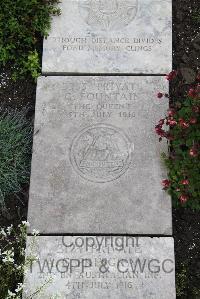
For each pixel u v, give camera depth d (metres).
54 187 1.85
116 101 1.95
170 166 1.83
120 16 2.08
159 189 1.83
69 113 1.94
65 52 2.03
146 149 1.88
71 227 1.80
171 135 1.84
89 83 1.98
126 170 1.86
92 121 1.92
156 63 2.00
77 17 2.08
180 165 1.82
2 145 1.94
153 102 1.94
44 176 1.86
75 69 2.01
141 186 1.84
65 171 1.86
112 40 2.04
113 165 1.87
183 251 1.86
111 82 1.97
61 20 2.08
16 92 2.07
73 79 1.98
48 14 2.07
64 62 2.01
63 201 1.83
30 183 1.85
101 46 2.03
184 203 1.84
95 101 1.95
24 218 1.90
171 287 1.73
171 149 1.88
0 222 1.90
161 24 2.06
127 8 2.09
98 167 1.87
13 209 1.91
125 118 1.92
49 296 1.72
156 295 1.72
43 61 2.02
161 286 1.73
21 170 1.93
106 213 1.81
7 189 1.92
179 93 2.02
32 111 2.04
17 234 1.87
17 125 1.97
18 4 2.07
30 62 2.05
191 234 1.88
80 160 1.88
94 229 1.80
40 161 1.88
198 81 2.04
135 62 2.01
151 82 1.97
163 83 1.96
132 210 1.81
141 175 1.85
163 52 2.02
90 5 2.10
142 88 1.96
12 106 2.04
